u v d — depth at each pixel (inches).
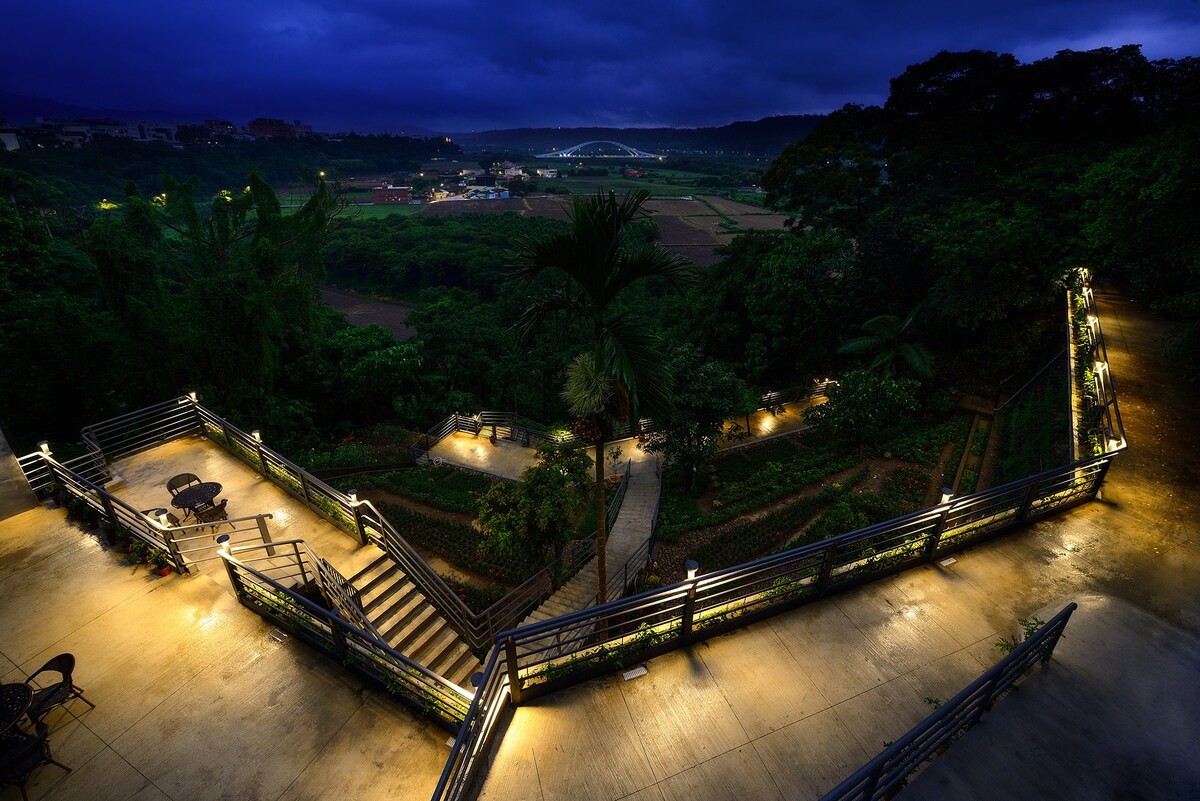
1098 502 402.9
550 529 506.6
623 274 319.3
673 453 778.8
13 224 911.0
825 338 1179.9
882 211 1129.4
